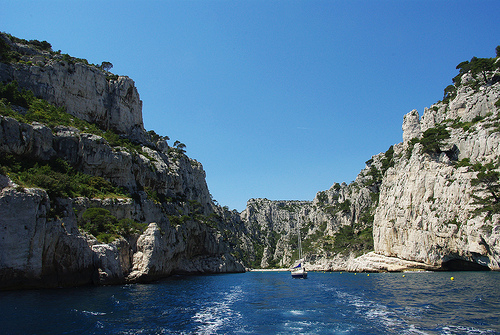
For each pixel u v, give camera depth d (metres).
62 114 72.94
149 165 92.25
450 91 116.00
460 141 86.38
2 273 35.91
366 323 26.77
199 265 119.31
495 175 70.12
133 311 30.34
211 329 25.11
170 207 98.44
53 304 31.20
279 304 37.50
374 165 181.38
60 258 42.22
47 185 44.28
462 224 74.38
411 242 89.25
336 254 140.50
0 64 71.00
